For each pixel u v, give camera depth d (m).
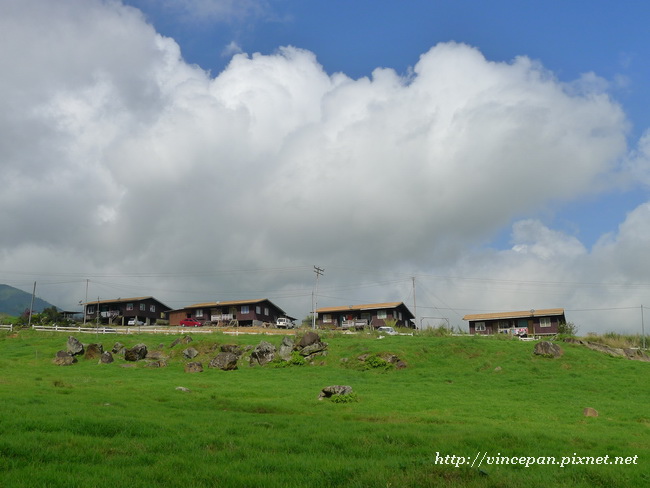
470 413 28.05
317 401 31.05
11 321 93.25
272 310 115.75
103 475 12.74
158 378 42.59
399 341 58.66
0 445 14.22
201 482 12.56
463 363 50.62
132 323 108.19
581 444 19.83
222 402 28.30
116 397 27.05
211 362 52.38
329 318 110.19
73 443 15.55
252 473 13.61
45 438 15.79
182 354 57.66
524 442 19.14
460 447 18.00
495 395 36.09
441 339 59.56
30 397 24.20
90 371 46.16
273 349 56.09
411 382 42.78
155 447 15.78
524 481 13.92
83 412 20.62
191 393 32.03
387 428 21.11
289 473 13.75
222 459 14.98
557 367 47.78
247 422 21.52
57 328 76.06
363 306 109.12
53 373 42.72
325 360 53.94
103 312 112.56
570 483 14.02
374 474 13.67
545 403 32.88
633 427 25.06
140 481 12.31
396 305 106.31
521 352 52.53
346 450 17.02
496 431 20.98
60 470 12.97
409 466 14.76
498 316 97.31
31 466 13.05
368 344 57.38
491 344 56.12
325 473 13.70
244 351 57.91
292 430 20.19
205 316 111.75
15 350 59.28
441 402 31.47
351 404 30.16
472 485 13.36
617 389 38.94
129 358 55.56
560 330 83.38
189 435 17.66
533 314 94.81
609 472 15.23
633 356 55.69
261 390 35.56
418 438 18.86
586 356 50.25
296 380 42.78
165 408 24.64
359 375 46.94
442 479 13.65
